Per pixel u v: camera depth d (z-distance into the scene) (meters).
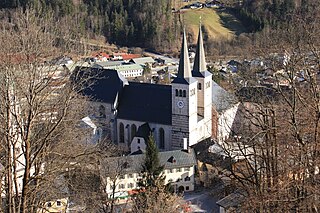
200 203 87.44
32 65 42.12
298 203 32.53
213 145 95.25
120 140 119.00
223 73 175.75
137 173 88.88
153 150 80.88
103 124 117.94
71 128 55.41
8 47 41.72
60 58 51.19
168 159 95.75
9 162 36.62
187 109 106.88
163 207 59.59
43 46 45.44
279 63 44.47
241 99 54.09
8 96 37.59
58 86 48.41
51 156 45.50
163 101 114.50
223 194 75.31
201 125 112.56
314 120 33.91
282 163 35.91
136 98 117.50
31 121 36.88
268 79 55.50
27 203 38.19
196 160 97.50
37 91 38.88
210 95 113.44
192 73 111.44
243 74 80.88
